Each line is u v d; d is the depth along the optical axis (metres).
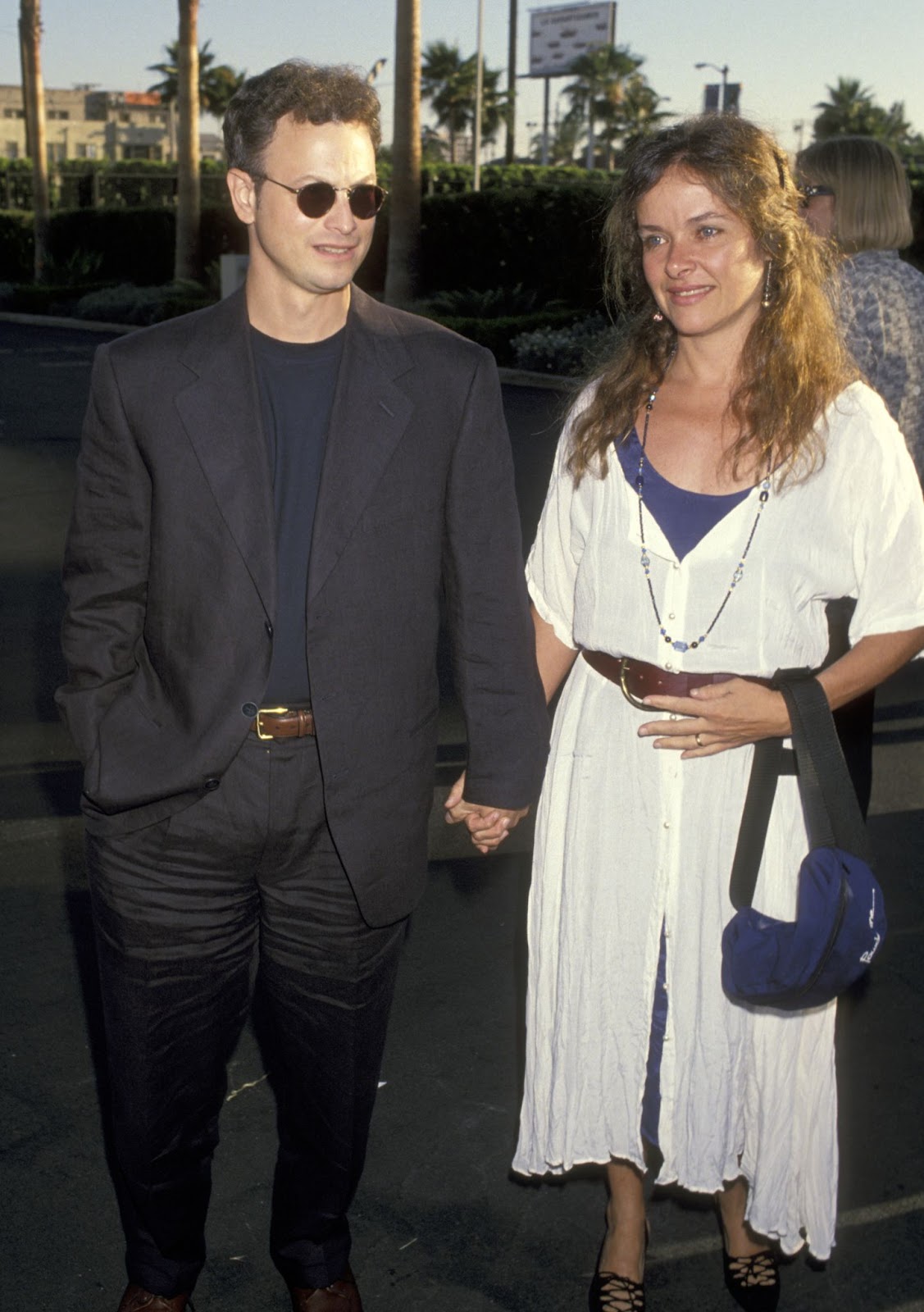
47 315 27.92
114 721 2.13
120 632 2.13
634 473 2.25
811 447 2.14
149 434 1.99
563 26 82.44
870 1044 3.21
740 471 2.19
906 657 2.23
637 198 2.20
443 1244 2.61
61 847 4.25
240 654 2.02
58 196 38.59
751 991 2.11
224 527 1.99
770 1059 2.31
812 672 2.27
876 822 4.38
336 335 2.01
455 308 20.95
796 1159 2.36
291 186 1.88
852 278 2.89
